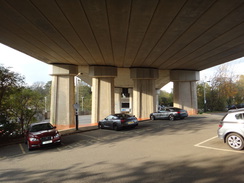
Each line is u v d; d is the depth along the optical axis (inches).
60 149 313.6
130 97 1927.9
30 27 344.8
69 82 693.3
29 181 172.9
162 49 502.9
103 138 383.9
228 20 319.6
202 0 251.1
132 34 386.9
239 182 140.8
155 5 265.4
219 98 1205.1
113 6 267.3
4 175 196.7
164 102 2679.6
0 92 417.4
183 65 737.6
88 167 201.5
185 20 319.3
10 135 458.0
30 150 324.8
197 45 467.8
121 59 621.0
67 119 671.1
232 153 213.0
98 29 357.7
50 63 681.6
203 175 158.4
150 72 773.9
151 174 168.9
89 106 2234.3
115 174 175.0
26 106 543.2
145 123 599.2
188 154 222.5
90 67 724.7
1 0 247.0
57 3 257.4
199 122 528.1
